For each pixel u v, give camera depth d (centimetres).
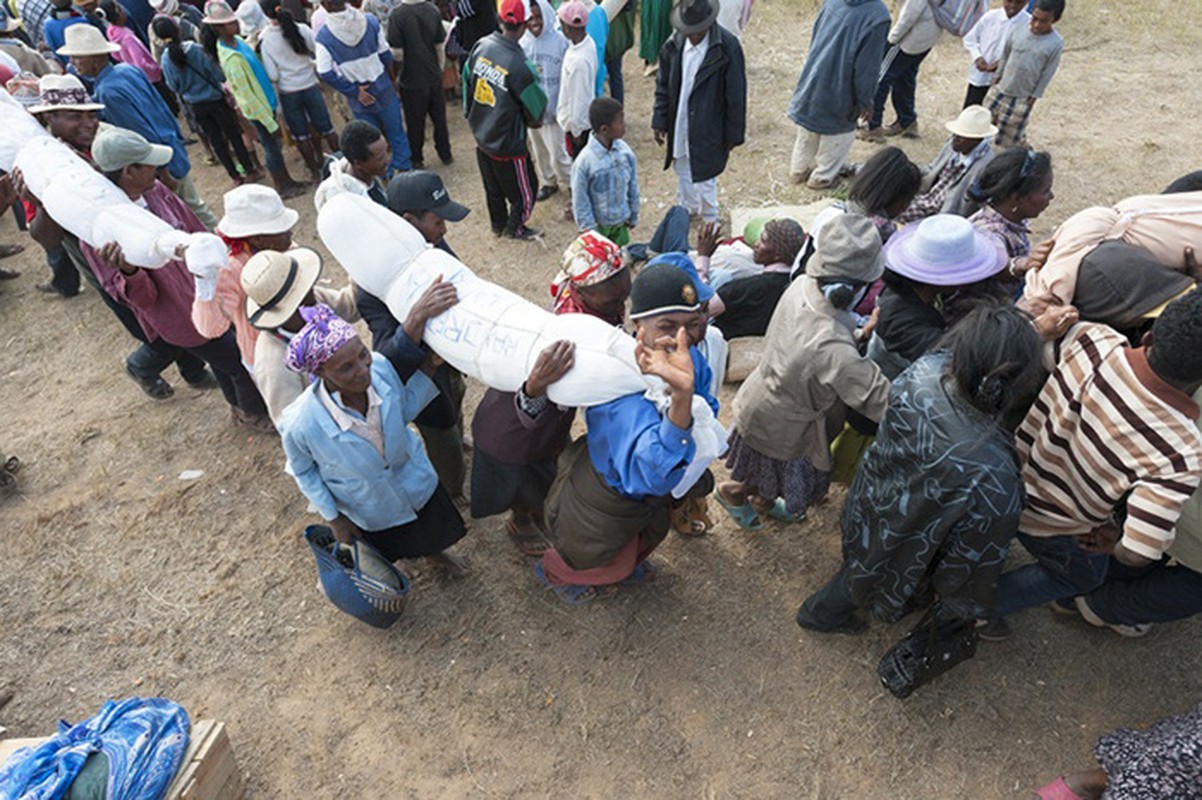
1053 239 334
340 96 886
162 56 720
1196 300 221
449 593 393
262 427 494
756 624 372
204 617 390
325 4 654
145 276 412
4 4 855
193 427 507
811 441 351
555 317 292
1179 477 239
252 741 338
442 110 770
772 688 347
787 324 329
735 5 771
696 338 276
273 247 376
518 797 316
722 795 313
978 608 276
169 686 361
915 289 336
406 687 355
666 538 415
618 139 562
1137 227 309
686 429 251
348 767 328
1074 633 359
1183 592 297
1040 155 383
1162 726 252
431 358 337
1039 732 326
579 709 343
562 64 670
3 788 253
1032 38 642
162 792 269
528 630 375
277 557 419
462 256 661
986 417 245
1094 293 282
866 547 286
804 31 1033
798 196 707
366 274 320
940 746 324
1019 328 232
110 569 417
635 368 272
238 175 782
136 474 474
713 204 640
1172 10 1016
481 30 828
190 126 827
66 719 349
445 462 408
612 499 299
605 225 580
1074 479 269
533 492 355
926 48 729
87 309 627
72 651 377
